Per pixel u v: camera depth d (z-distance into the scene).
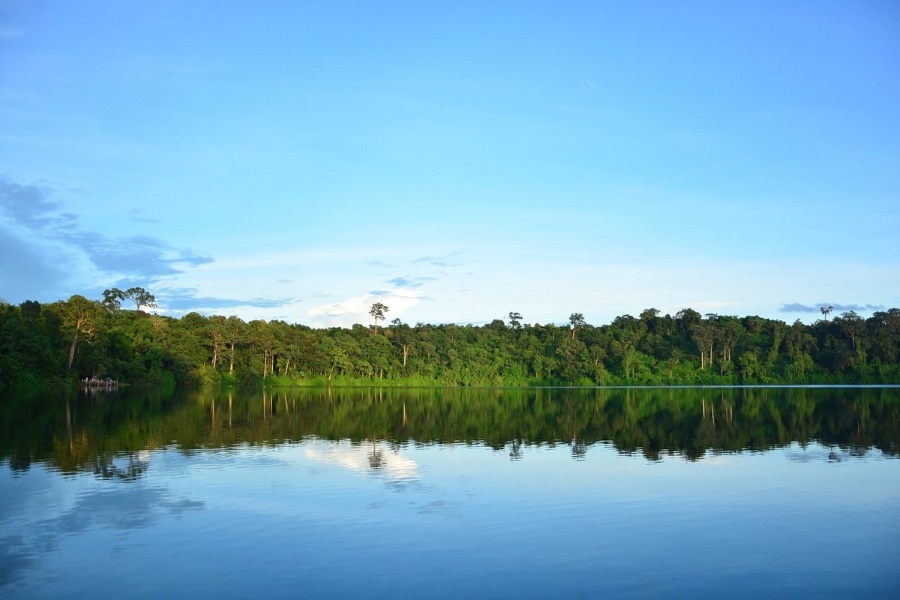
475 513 19.66
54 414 50.75
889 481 24.36
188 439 36.56
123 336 110.19
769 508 20.33
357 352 151.25
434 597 13.41
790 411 58.03
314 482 24.08
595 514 19.61
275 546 16.52
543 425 46.47
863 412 56.22
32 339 87.12
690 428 43.69
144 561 15.48
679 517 19.25
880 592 13.70
